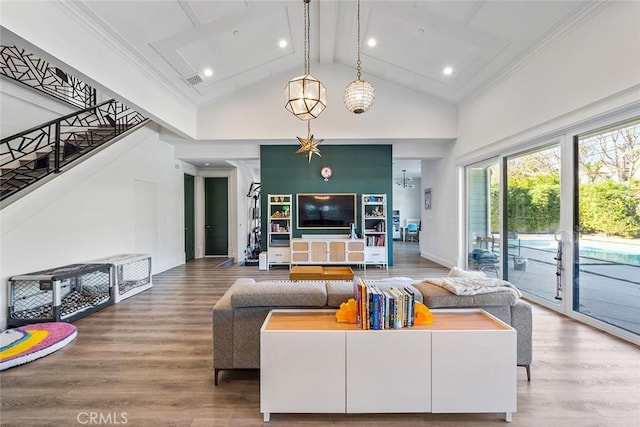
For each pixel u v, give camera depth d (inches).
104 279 183.0
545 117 148.9
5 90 165.5
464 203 249.0
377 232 267.6
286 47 206.1
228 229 348.5
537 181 164.7
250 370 96.7
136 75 162.4
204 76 199.5
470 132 227.3
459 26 161.9
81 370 96.2
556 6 126.3
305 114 116.9
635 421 72.2
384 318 76.2
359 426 71.9
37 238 146.4
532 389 85.2
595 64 120.4
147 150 236.2
